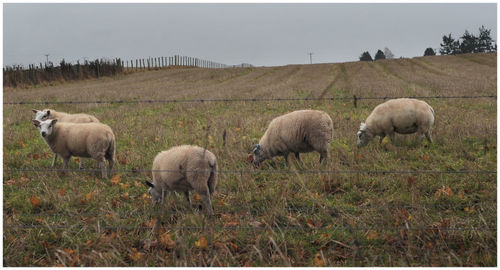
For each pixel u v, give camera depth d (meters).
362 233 4.45
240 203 5.32
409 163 6.95
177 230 4.39
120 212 5.14
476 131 8.84
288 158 7.23
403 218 4.60
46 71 38.50
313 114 6.86
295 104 15.69
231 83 34.00
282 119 7.05
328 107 14.31
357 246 3.95
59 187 6.12
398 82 27.16
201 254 4.01
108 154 6.96
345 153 7.59
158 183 5.22
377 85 24.66
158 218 4.66
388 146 8.20
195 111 14.44
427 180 5.80
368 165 6.77
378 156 7.21
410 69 44.69
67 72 41.00
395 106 8.24
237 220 4.79
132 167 7.16
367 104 15.09
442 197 5.32
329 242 4.36
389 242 4.26
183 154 4.87
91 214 5.07
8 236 4.46
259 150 7.21
